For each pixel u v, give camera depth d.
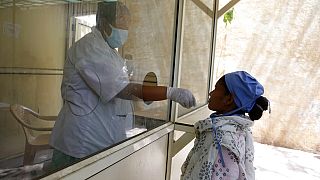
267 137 4.59
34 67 0.89
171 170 1.84
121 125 1.28
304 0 4.18
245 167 1.09
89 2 1.08
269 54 4.43
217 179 1.02
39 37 0.90
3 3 0.78
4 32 0.79
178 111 1.91
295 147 4.44
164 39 1.70
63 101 1.02
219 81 1.18
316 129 4.30
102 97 1.13
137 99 1.35
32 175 0.86
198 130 1.17
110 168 1.16
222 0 3.66
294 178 3.37
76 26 1.04
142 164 1.45
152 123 1.59
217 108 1.17
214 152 1.05
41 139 0.92
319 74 4.21
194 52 2.30
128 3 1.26
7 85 0.80
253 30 4.46
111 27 1.17
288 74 4.36
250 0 4.43
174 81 1.87
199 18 2.40
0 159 0.78
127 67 1.26
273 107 4.49
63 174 0.92
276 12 4.34
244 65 4.55
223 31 4.54
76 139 1.05
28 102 0.87
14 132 0.82
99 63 1.08
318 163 3.86
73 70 1.04
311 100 4.28
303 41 4.24
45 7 0.91
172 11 1.78
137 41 1.36
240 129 1.10
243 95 1.09
